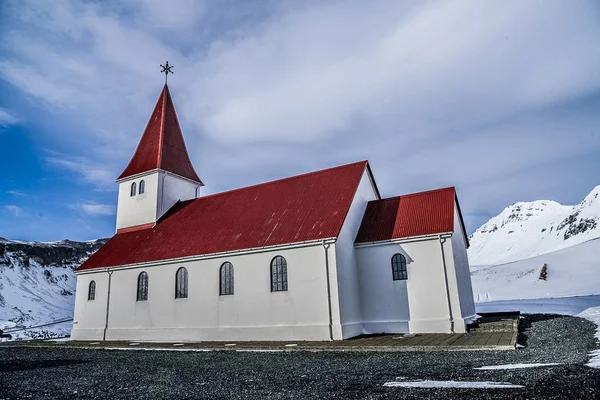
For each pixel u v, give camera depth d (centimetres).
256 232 2369
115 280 2769
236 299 2252
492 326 1992
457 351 1422
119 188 3356
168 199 3206
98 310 2795
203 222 2764
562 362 1000
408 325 2083
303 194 2556
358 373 1048
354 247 2277
